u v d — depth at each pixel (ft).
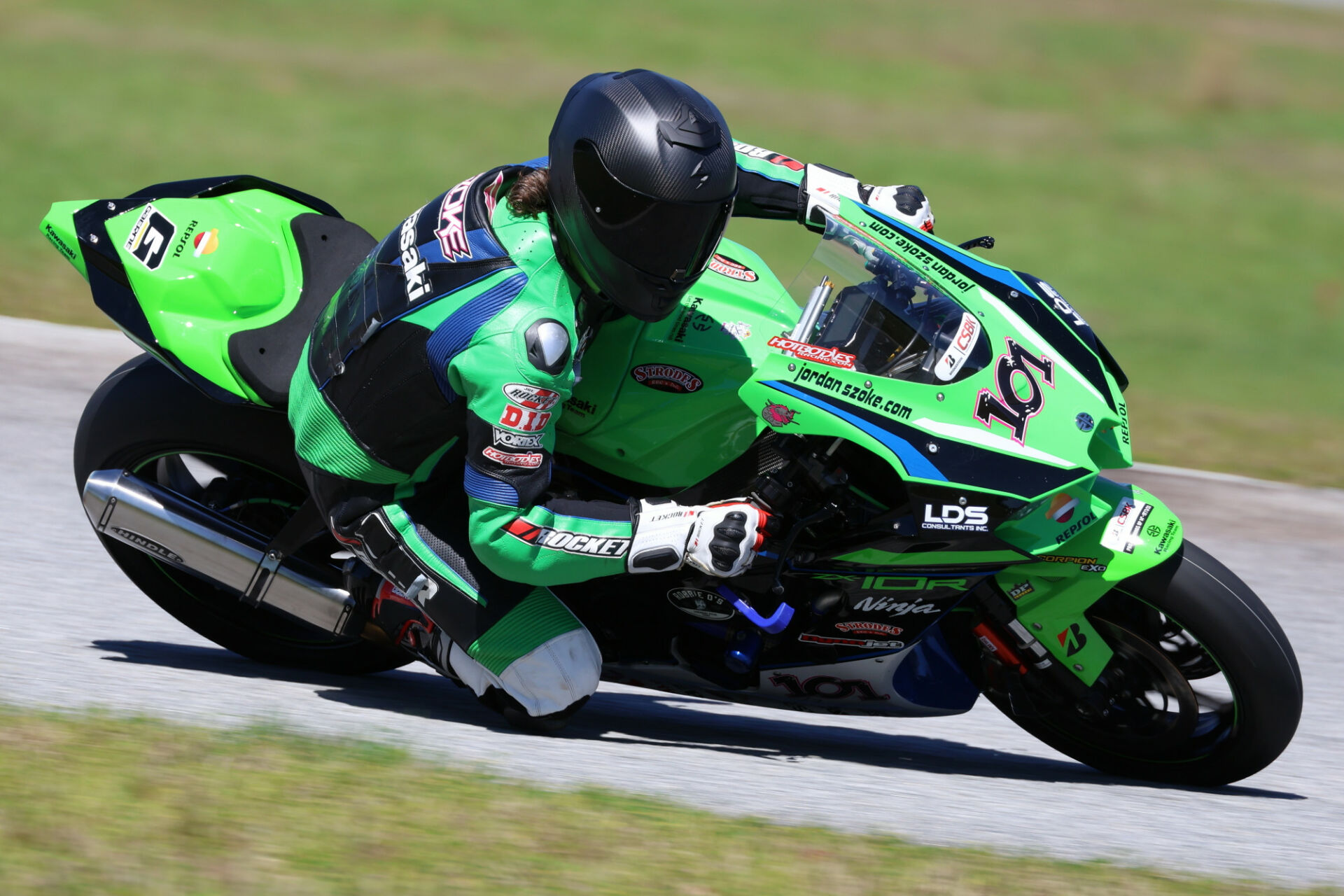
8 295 111.65
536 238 42.80
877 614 46.37
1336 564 79.92
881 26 272.51
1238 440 103.30
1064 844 39.58
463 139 180.55
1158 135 218.18
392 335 43.68
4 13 224.33
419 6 252.62
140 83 192.24
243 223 51.16
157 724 40.22
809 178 48.62
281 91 195.42
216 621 54.19
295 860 32.04
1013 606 46.70
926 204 49.21
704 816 37.32
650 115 41.16
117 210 50.44
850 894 32.42
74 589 60.80
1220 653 45.29
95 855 31.40
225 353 48.70
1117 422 44.19
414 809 35.35
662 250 41.39
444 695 53.78
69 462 78.38
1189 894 34.60
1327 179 201.77
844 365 43.27
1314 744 55.93
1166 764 48.70
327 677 54.29
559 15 256.11
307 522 49.11
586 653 46.75
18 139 162.09
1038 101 232.73
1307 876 38.70
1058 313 45.37
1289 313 146.10
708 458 45.75
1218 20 314.14
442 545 46.32
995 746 54.80
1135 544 44.86
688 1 275.80
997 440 42.75
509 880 31.99
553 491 47.26
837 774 46.73
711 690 49.21
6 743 37.24
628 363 45.47
